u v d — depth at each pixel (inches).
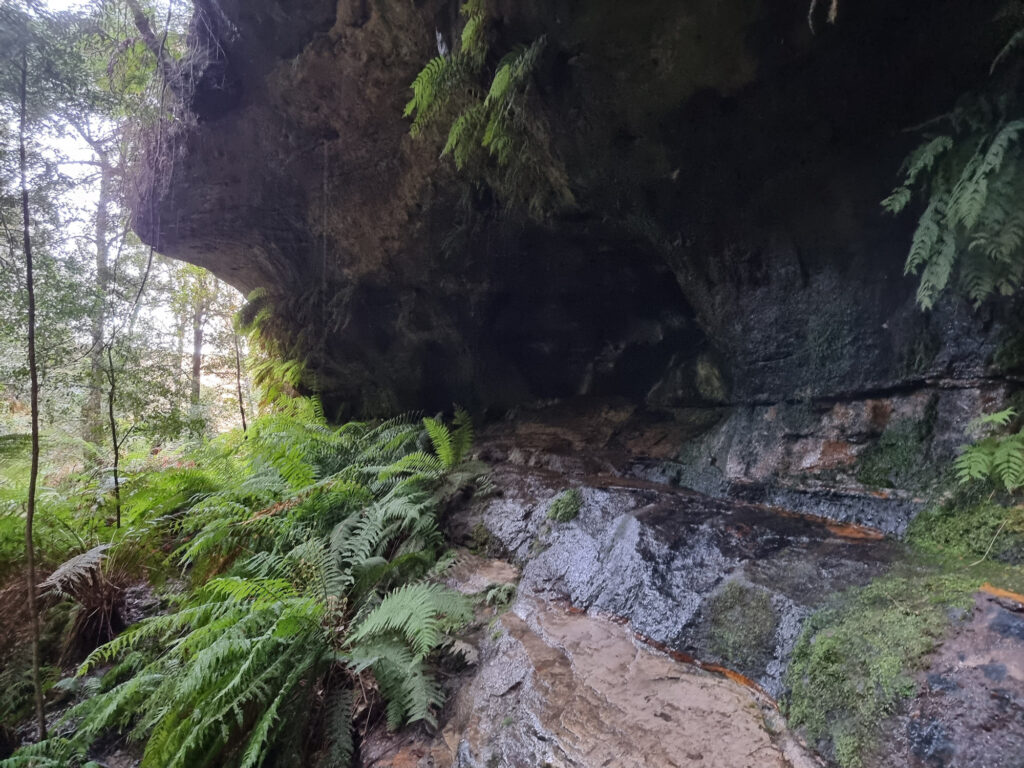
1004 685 51.6
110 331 188.2
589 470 159.9
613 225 153.7
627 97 103.5
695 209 120.6
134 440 226.7
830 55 85.4
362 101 164.9
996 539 71.7
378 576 126.0
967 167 67.6
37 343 166.6
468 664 99.7
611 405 197.3
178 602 153.3
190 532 179.9
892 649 61.1
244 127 194.7
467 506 164.1
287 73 169.6
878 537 88.0
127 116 193.9
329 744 93.0
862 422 102.1
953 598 64.2
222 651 91.7
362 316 241.1
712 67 93.1
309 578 120.0
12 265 152.6
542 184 146.3
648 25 91.0
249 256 255.0
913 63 80.4
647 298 187.0
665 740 65.7
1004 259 64.9
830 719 60.9
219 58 179.3
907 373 93.4
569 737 70.1
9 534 151.6
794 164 100.8
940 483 84.8
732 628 79.6
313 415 249.8
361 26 146.2
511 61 107.5
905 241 92.7
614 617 96.7
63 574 135.3
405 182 182.2
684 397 168.7
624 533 112.3
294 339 276.2
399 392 254.1
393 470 162.2
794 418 116.4
